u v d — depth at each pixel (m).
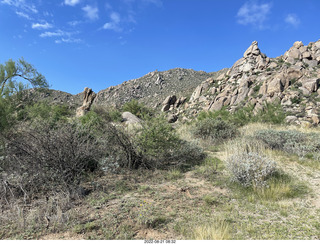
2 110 6.27
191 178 5.45
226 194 4.45
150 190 4.56
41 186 4.39
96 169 5.62
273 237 2.88
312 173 5.70
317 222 3.27
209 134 10.49
